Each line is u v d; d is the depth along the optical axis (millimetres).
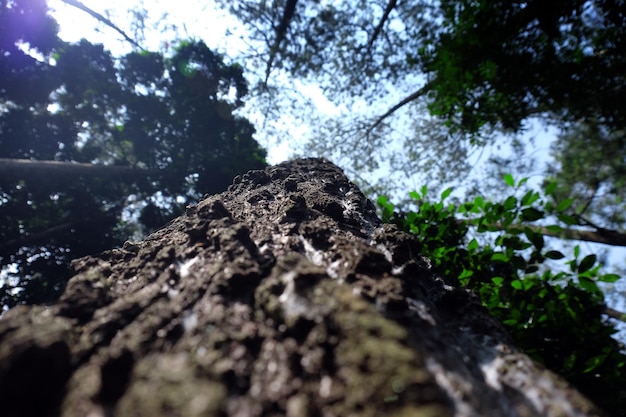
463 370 1170
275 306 1211
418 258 1915
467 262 3686
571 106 6301
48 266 7402
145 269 1653
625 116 5898
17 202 7254
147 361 1058
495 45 5664
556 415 1057
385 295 1303
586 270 3211
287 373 1031
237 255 1521
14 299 6930
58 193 7738
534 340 3170
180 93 8367
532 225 6625
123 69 7984
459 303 1608
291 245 1707
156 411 881
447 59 5871
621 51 5375
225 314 1223
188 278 1477
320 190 2656
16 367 962
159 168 8562
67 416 913
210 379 990
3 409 943
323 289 1241
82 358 1097
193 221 1986
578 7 5477
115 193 8305
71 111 7750
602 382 2980
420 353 1124
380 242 1895
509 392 1148
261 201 2455
